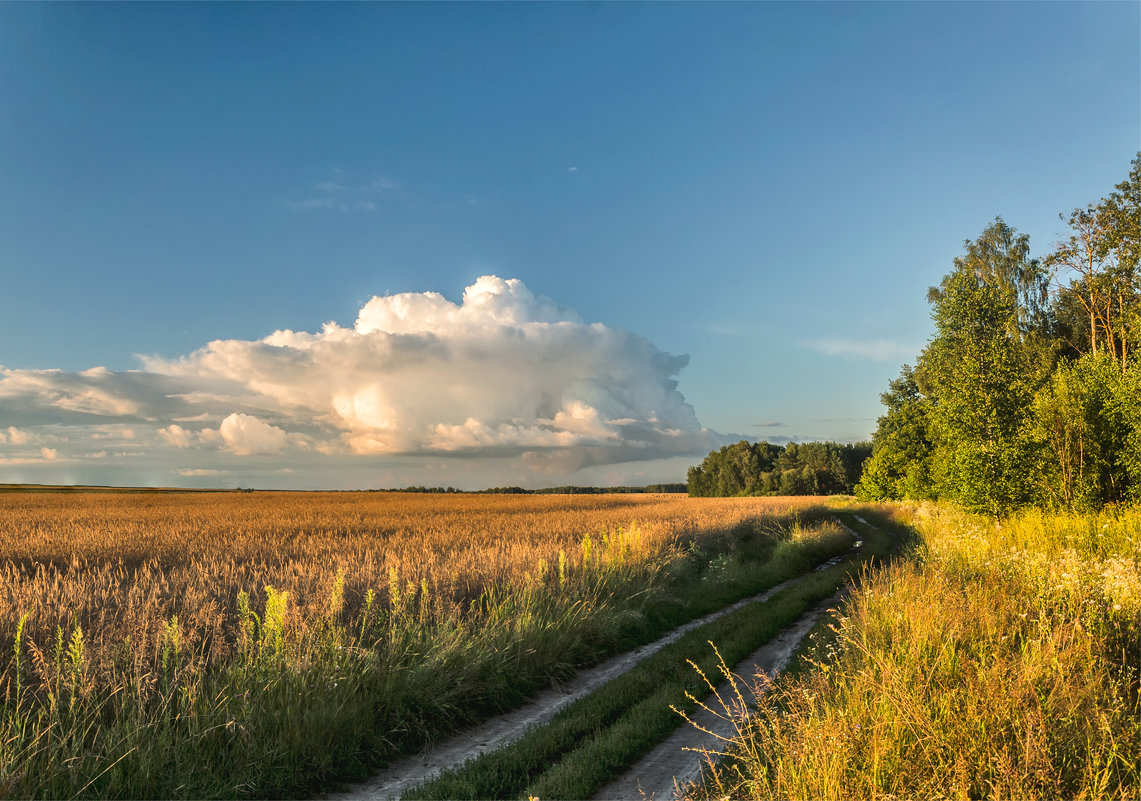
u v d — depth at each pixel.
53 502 68.88
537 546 18.25
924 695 5.75
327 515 42.66
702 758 6.41
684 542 22.31
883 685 5.67
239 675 7.15
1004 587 9.62
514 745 6.98
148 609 8.78
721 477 139.00
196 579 12.07
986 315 27.17
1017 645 7.21
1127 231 36.41
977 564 12.10
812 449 123.75
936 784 4.51
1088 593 8.66
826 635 10.77
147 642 7.72
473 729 7.95
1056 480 23.23
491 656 9.16
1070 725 5.09
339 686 7.41
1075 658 6.39
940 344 28.19
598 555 16.44
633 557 17.02
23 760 5.58
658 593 14.90
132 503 67.06
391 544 20.66
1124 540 12.75
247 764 6.15
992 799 4.27
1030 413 25.44
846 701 5.96
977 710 5.28
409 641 9.09
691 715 7.66
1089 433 22.27
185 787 5.70
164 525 32.16
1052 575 9.19
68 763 5.64
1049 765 4.49
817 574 18.86
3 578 11.55
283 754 6.34
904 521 37.38
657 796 5.66
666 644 11.88
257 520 36.75
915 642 7.05
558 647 10.28
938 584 9.84
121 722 6.26
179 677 7.00
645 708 7.89
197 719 6.39
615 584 14.20
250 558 17.66
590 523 30.28
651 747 6.84
